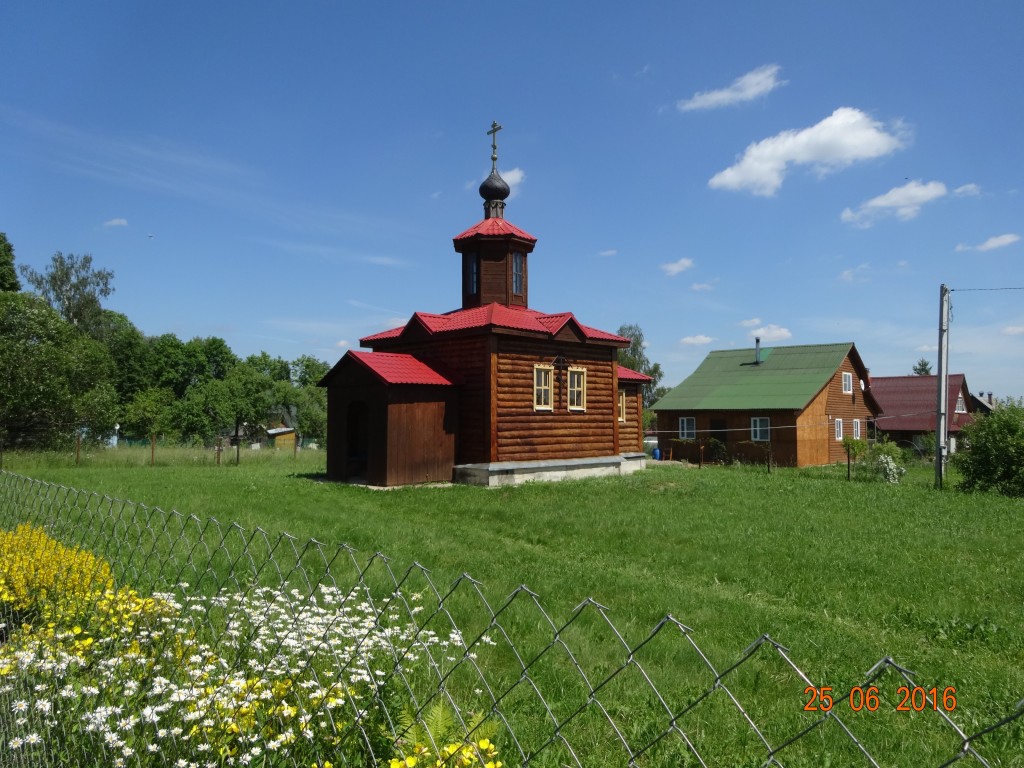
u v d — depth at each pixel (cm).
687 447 3653
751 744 498
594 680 599
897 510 1606
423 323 2069
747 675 623
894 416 3944
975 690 603
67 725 393
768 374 3709
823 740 502
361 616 687
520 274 2370
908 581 981
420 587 837
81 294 5534
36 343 3142
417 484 1891
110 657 458
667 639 716
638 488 1875
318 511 1391
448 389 1980
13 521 942
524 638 699
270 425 6819
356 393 1931
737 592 941
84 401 3142
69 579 610
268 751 348
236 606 521
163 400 6347
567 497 1708
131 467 2470
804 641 727
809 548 1180
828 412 3572
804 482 2133
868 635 769
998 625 794
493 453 1931
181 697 368
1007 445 2045
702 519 1436
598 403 2270
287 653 457
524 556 1098
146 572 790
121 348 6988
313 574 876
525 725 498
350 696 369
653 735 495
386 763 346
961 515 1551
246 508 1376
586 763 449
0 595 601
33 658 445
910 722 538
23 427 2966
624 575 980
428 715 373
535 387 2067
